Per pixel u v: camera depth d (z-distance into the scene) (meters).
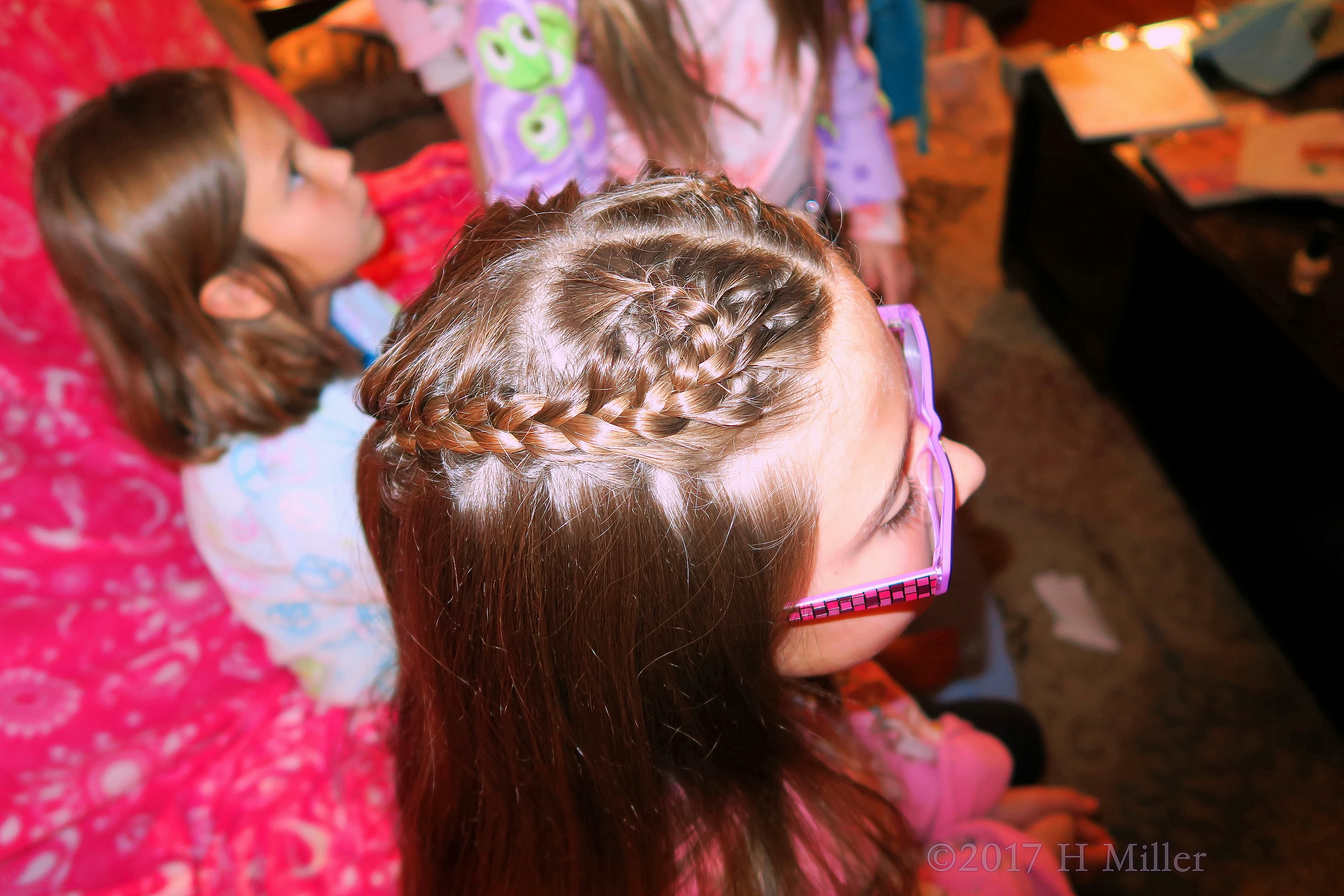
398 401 0.44
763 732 0.52
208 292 0.72
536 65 0.73
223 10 1.73
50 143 0.71
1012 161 1.81
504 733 0.47
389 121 1.89
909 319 0.51
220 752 0.91
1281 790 1.25
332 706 0.92
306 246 0.77
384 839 0.83
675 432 0.37
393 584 0.53
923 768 0.80
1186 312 1.43
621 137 0.88
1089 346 1.72
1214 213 1.31
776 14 0.83
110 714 0.87
